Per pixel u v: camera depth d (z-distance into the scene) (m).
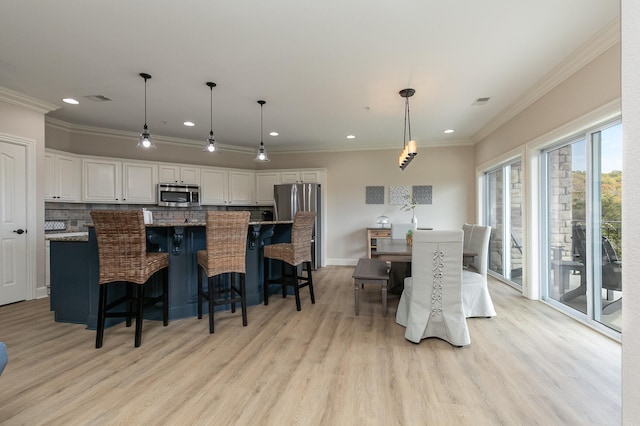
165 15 2.07
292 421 1.51
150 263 2.46
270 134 5.14
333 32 2.27
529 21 2.13
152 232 2.86
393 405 1.63
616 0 1.92
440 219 5.62
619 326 2.40
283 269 3.68
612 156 2.45
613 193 2.44
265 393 1.74
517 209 4.08
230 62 2.71
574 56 2.55
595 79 2.40
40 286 3.66
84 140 4.77
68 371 1.97
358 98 3.54
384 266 3.40
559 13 2.05
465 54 2.57
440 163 5.62
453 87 3.23
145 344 2.38
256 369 2.00
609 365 2.01
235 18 2.10
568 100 2.74
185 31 2.25
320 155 6.12
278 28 2.22
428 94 3.41
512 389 1.76
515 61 2.68
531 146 3.38
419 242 2.37
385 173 5.85
